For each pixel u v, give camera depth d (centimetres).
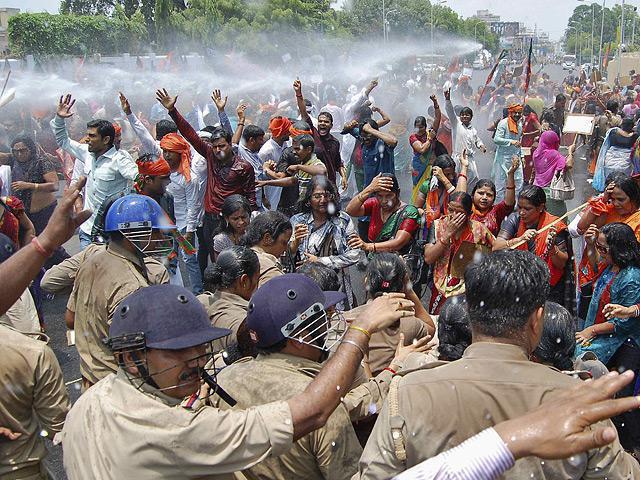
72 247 1049
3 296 225
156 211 405
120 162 716
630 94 2464
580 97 2733
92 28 2988
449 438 218
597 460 215
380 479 225
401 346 331
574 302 561
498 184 1265
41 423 310
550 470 212
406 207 621
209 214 759
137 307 230
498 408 217
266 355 284
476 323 233
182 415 216
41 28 2784
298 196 829
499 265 229
